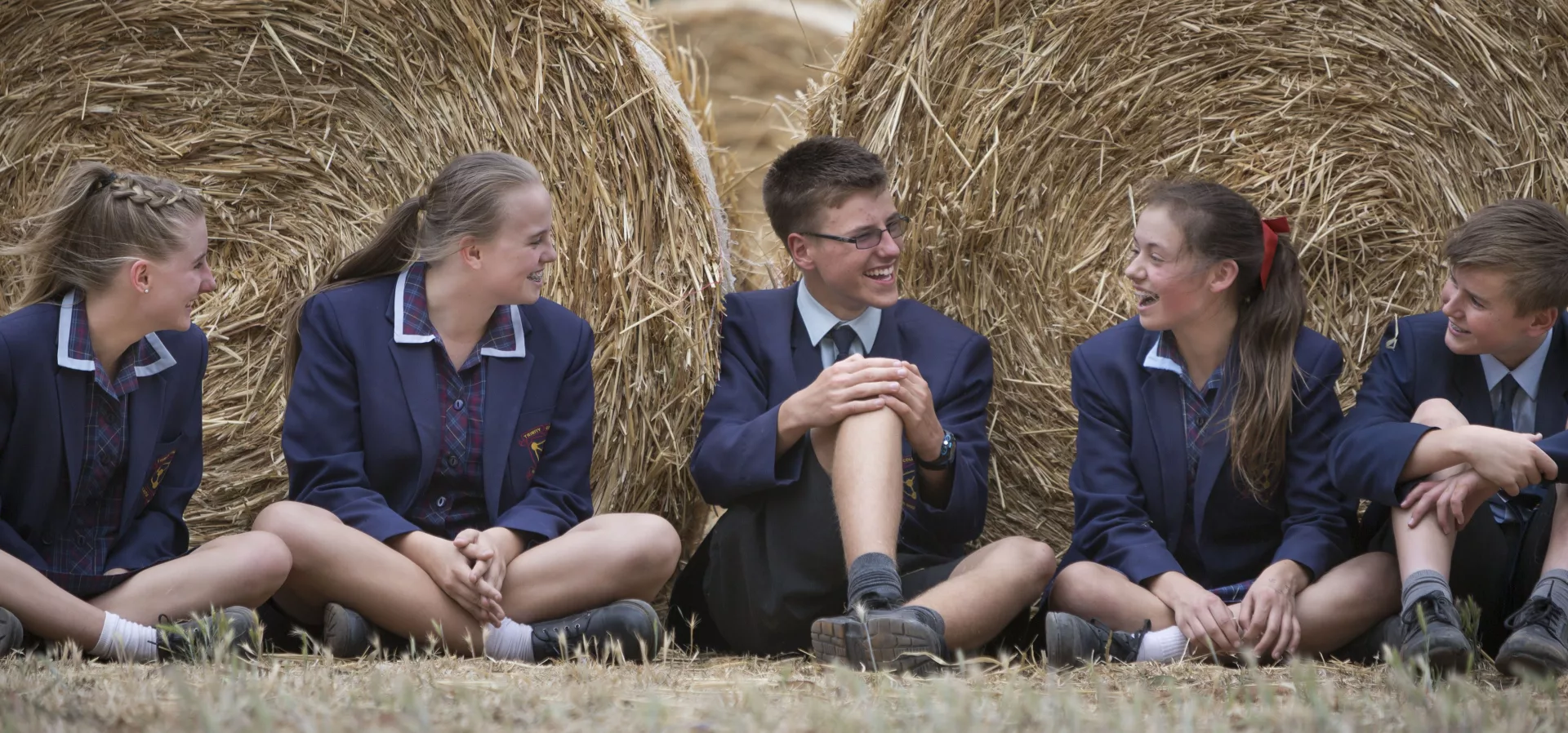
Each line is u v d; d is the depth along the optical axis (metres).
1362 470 6.72
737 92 17.78
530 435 7.34
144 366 6.84
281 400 8.75
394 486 7.17
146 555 6.76
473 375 7.28
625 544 6.91
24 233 8.47
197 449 7.20
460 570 6.62
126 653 6.18
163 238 6.58
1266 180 8.91
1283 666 6.58
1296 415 7.33
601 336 8.28
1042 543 7.04
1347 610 6.71
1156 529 7.45
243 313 8.74
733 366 7.92
